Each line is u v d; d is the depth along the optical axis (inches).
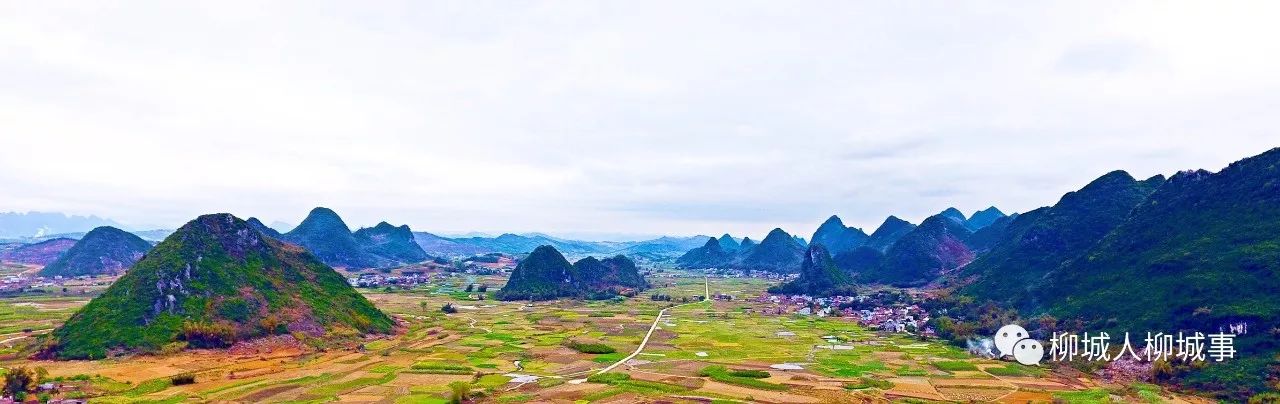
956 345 7214.6
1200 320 5551.2
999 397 4694.9
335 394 4544.8
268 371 5290.4
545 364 5871.1
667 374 5447.8
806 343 7352.4
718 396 4633.4
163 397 4357.8
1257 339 5019.7
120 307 6230.3
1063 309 7229.3
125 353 5654.5
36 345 5871.1
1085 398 4630.9
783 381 5187.0
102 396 4343.0
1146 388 4879.4
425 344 6943.9
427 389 4744.1
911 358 6338.6
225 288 6904.5
